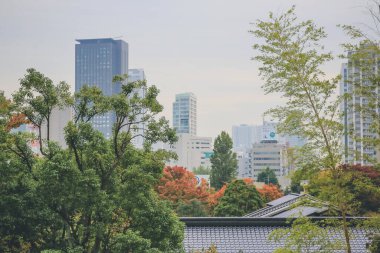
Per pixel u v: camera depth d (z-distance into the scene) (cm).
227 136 7306
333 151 1617
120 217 1884
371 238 2022
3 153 1753
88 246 1909
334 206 1733
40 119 1875
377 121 1639
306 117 1614
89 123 1805
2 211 1747
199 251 2522
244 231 2795
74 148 1803
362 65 1608
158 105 1859
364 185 1691
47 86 1827
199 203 5262
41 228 1822
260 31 1652
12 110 1820
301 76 1612
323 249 1784
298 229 1753
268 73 1652
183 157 18912
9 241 1855
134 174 1811
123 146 1888
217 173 7188
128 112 1817
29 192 1762
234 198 4859
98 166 1855
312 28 1605
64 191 1697
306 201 1734
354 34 1587
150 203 1842
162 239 1856
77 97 1906
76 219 1967
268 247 2647
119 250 1719
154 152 1930
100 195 1705
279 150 17012
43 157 1888
